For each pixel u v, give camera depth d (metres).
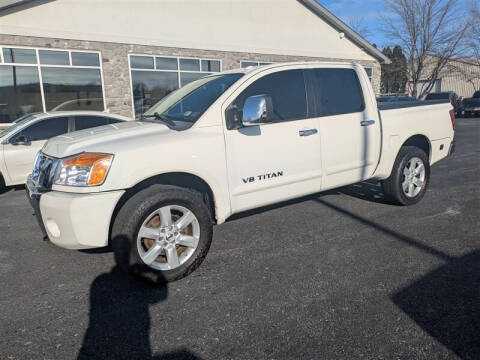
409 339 2.35
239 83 3.67
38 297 3.03
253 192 3.70
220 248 3.89
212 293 3.01
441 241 3.87
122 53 12.71
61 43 11.49
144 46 13.17
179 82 14.30
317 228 4.37
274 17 16.73
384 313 2.64
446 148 5.48
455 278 3.10
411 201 5.08
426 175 5.16
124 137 3.23
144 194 3.11
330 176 4.23
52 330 2.57
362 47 20.45
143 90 13.38
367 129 4.45
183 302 2.89
